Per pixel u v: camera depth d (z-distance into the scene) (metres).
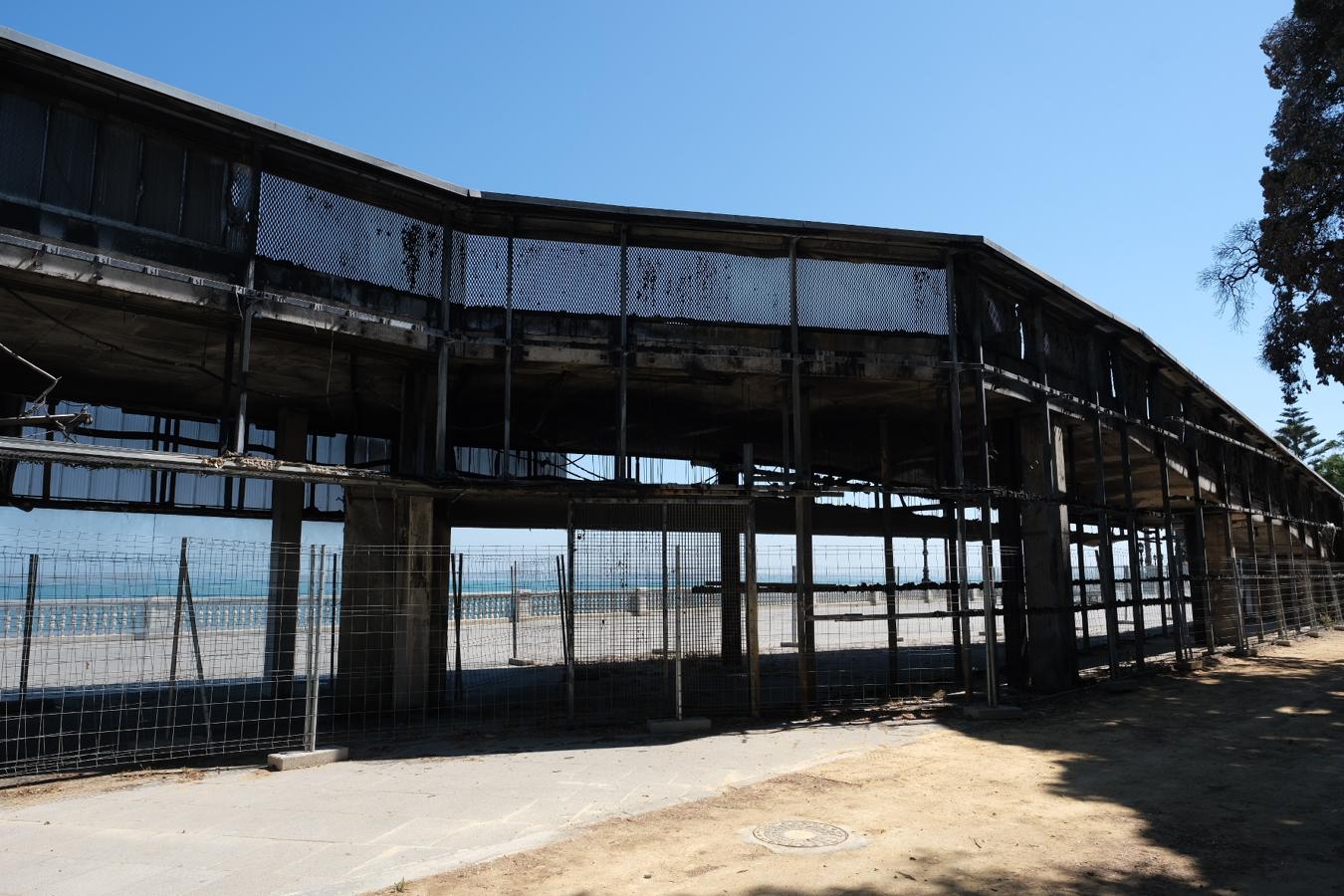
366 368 12.50
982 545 12.46
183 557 10.16
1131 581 16.48
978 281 13.27
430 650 12.36
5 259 8.32
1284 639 23.17
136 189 9.24
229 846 6.21
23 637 10.16
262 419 16.02
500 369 12.32
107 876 5.60
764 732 10.69
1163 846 6.31
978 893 5.34
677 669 10.98
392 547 11.79
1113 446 17.50
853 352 12.52
